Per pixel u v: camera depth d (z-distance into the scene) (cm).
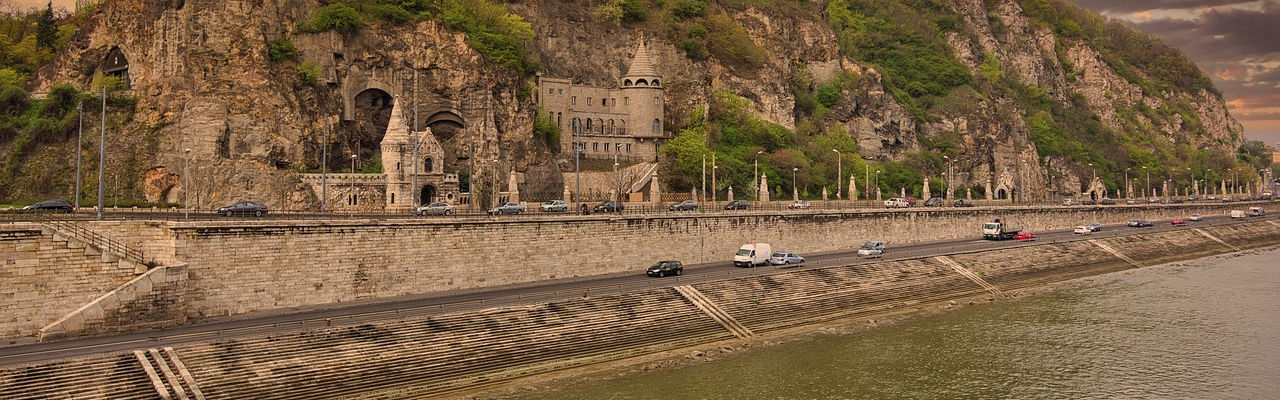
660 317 10538
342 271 10612
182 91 16025
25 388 7050
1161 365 10175
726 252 14775
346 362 8319
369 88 18388
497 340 9225
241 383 7738
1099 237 19538
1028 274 15738
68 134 16050
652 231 13688
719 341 10488
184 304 9244
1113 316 12638
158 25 16838
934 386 9288
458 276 11531
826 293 12412
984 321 12188
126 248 9481
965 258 15438
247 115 15988
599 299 10531
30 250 8512
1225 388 9394
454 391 8406
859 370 9706
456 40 19200
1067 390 9275
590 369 9225
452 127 19162
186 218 10831
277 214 12025
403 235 11075
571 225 12662
